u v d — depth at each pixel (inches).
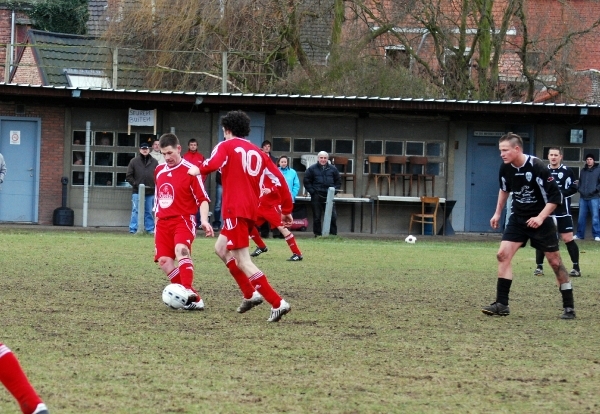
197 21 2222.0
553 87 2402.8
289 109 1897.1
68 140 1873.8
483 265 1212.5
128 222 1900.8
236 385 474.3
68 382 472.1
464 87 2310.5
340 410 426.3
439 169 1968.5
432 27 2297.0
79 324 653.9
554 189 727.7
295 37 2223.2
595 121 1961.1
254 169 688.4
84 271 997.2
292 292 871.7
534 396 463.8
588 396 465.7
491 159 1978.3
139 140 1895.9
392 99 1818.4
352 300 824.9
